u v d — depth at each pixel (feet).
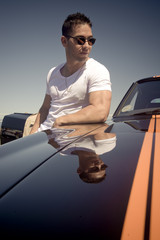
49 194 1.39
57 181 1.58
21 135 7.81
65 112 7.12
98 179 1.50
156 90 6.86
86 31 6.64
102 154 2.07
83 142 2.74
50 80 7.99
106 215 1.09
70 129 4.30
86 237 0.96
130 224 1.01
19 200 1.37
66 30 6.93
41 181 1.64
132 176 1.49
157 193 1.24
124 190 1.31
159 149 2.02
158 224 0.99
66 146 2.67
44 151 2.60
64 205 1.23
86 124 5.38
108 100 6.22
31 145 3.12
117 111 6.65
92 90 6.38
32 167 2.03
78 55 6.65
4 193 1.52
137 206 1.14
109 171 1.63
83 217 1.10
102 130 3.55
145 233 0.95
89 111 5.77
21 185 1.62
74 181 1.53
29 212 1.21
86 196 1.30
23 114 8.66
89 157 2.05
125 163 1.75
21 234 1.03
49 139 3.39
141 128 3.19
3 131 8.50
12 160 2.42
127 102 6.70
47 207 1.23
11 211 1.24
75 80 6.82
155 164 1.66
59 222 1.08
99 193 1.31
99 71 6.45
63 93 7.18
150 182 1.38
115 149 2.18
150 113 5.41
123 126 3.63
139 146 2.19
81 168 1.78
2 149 3.11
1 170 2.09
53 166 1.95
